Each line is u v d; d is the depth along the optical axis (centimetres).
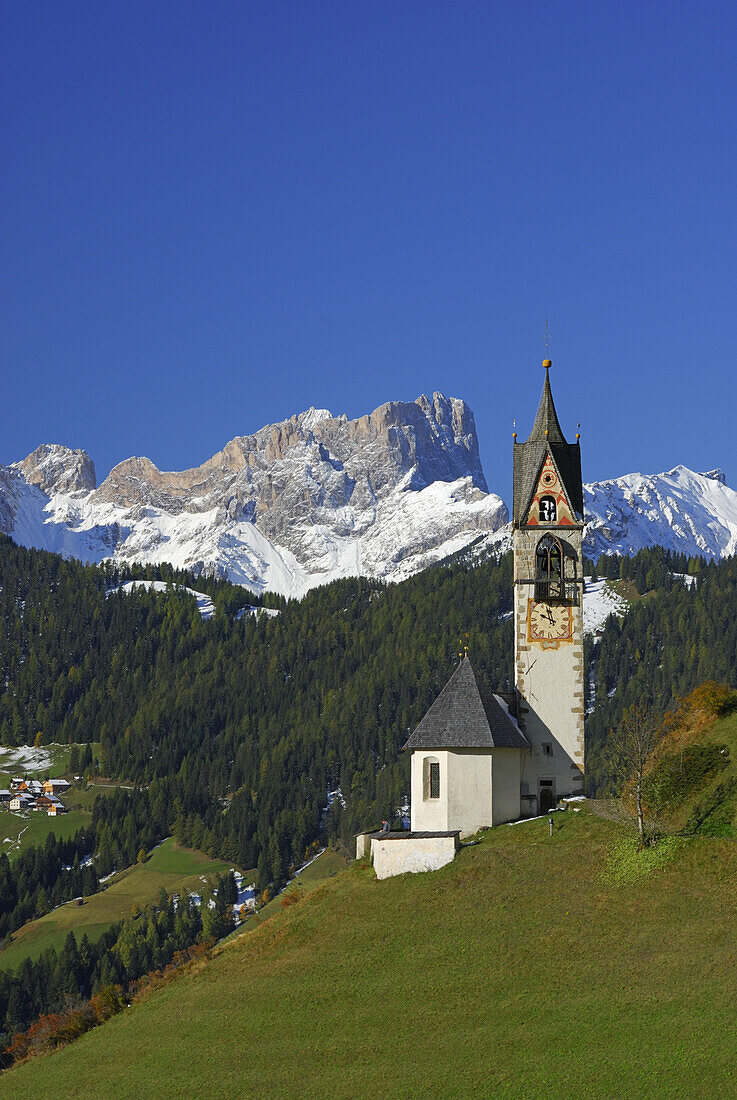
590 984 7781
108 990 10681
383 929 9094
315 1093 7119
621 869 9094
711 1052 6731
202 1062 7800
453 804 10475
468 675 10894
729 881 8612
